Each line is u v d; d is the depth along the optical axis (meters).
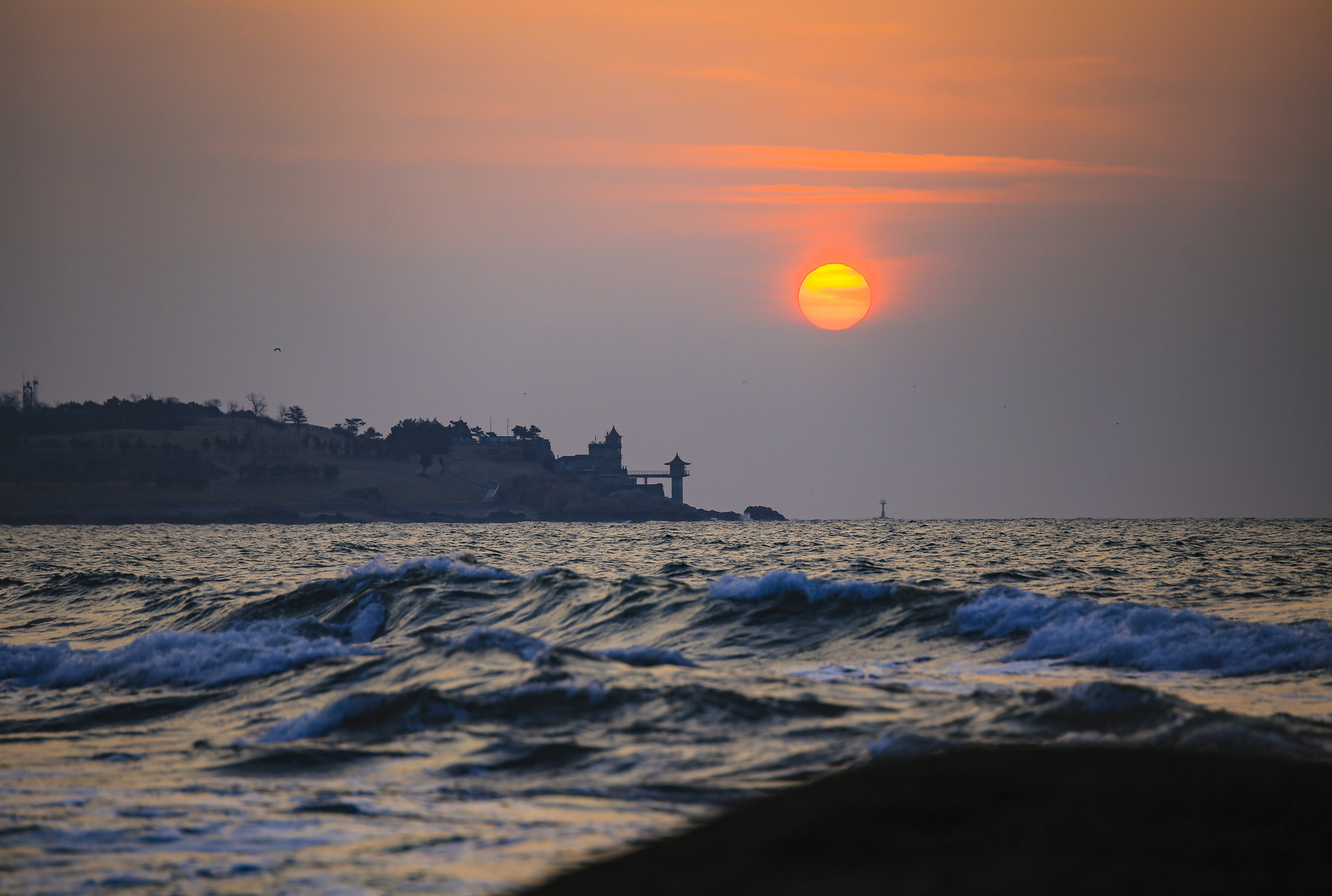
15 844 38.06
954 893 27.12
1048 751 37.28
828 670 75.88
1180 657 74.44
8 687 80.06
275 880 33.81
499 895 31.62
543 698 58.12
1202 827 30.05
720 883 29.20
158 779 48.38
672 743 50.22
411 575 128.38
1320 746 42.97
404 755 50.62
